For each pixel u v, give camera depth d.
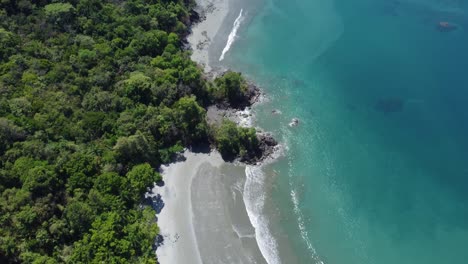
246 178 116.38
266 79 146.50
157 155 116.50
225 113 133.75
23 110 106.12
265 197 112.50
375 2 180.88
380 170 120.25
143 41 138.75
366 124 132.25
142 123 116.69
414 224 108.75
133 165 109.00
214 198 110.25
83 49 130.12
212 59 152.25
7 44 120.50
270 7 177.38
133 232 93.31
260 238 103.50
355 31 166.00
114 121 114.81
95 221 91.94
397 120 133.00
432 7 178.12
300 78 147.25
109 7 146.88
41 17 133.38
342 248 103.56
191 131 121.75
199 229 103.06
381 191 115.56
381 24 169.25
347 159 123.00
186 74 130.38
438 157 123.12
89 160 101.50
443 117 133.50
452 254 103.50
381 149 125.38
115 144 110.62
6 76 112.62
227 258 98.44
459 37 162.88
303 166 120.88
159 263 95.69
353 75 148.12
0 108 104.25
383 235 106.44
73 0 141.38
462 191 115.38
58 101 112.12
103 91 120.50
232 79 133.50
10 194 90.69
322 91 142.88
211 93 135.00
